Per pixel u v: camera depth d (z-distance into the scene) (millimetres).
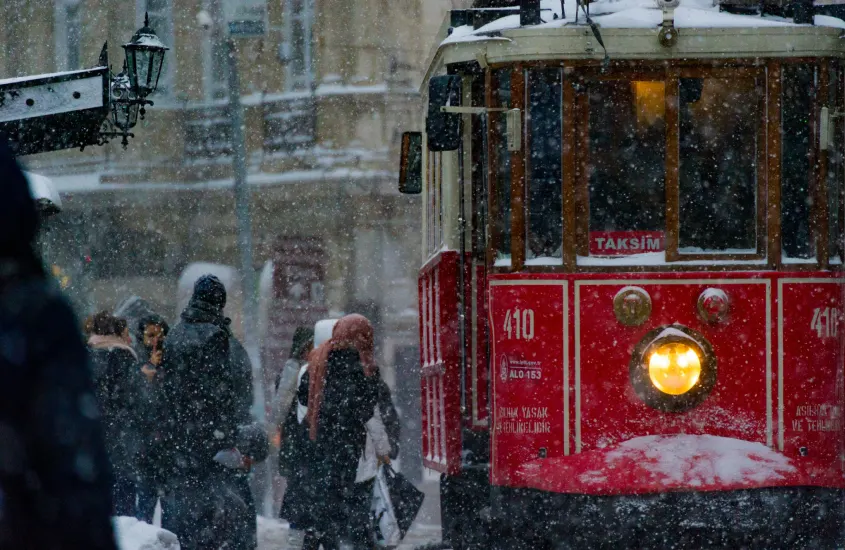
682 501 24891
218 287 26578
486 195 26484
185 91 92312
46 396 8531
